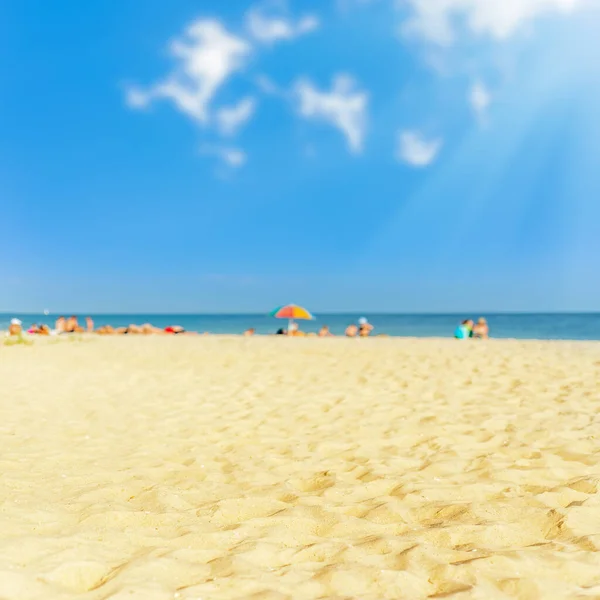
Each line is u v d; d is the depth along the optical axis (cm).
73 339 1511
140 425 527
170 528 268
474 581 205
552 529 265
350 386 731
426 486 336
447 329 3981
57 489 331
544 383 714
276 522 275
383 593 197
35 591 189
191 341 1477
